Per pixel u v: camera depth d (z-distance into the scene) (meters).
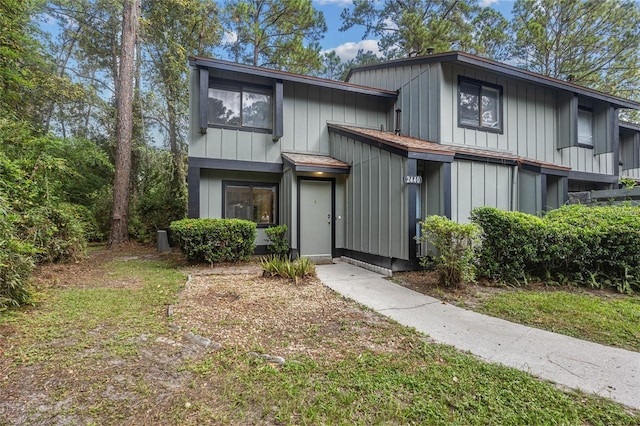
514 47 16.64
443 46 14.54
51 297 4.35
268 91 8.65
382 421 1.94
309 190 8.12
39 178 6.52
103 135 14.30
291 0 14.53
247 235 7.32
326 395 2.20
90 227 10.57
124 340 3.04
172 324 3.44
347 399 2.14
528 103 9.38
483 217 5.55
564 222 5.52
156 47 13.35
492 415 1.99
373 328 3.49
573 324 3.64
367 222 7.26
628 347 3.05
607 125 10.20
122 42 10.05
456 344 3.12
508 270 5.37
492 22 16.11
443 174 6.51
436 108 8.04
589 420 1.97
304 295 4.68
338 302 4.41
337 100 9.35
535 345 3.10
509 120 9.01
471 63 7.85
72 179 10.77
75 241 6.93
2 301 3.58
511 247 5.36
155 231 11.45
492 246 5.50
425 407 2.07
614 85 16.02
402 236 6.16
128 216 11.00
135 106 13.15
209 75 8.03
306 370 2.54
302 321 3.64
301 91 8.92
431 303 4.46
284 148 8.73
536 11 15.53
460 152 6.92
